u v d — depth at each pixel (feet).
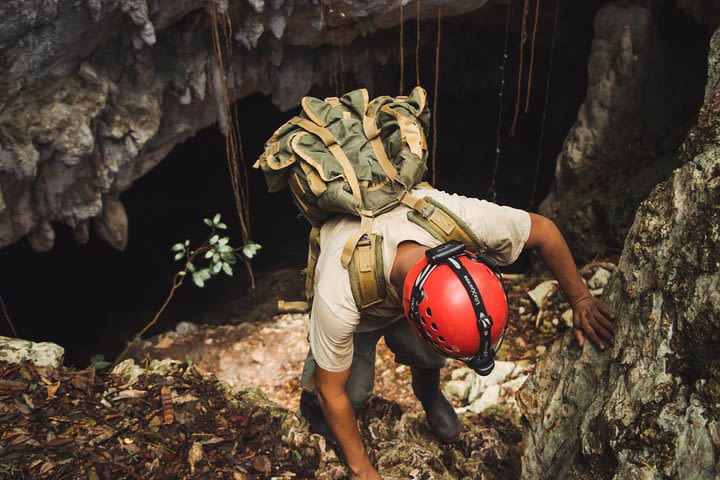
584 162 21.45
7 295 30.35
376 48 22.40
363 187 7.64
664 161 18.78
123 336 27.89
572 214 20.71
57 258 31.83
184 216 35.27
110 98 17.33
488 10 24.54
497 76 28.73
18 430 8.63
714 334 5.87
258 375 19.02
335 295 7.23
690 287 6.35
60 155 16.97
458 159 33.06
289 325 21.20
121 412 9.27
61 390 9.50
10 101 15.47
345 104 8.55
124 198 34.99
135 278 31.86
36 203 17.99
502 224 7.60
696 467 5.61
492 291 6.60
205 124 20.71
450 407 10.48
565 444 7.91
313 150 7.90
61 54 15.39
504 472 9.87
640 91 20.48
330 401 7.62
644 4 20.27
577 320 7.97
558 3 23.09
